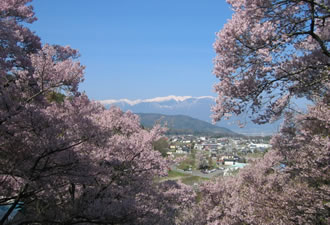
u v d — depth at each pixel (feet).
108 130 23.54
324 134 31.07
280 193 35.81
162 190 36.55
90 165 22.11
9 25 25.71
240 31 22.90
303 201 30.53
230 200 42.78
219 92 25.71
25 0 31.53
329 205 28.22
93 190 28.89
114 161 28.32
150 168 30.94
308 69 24.44
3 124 18.98
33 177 20.18
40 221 23.56
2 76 23.41
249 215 35.99
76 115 21.85
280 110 25.73
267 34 22.33
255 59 24.08
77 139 21.13
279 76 24.09
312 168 28.53
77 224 26.40
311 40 26.32
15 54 25.94
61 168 21.15
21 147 19.49
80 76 23.52
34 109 19.69
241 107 25.21
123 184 32.65
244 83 23.93
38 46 33.22
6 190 23.86
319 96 28.22
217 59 25.21
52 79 23.11
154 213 28.60
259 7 23.47
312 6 23.02
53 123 19.97
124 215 25.14
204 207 50.08
